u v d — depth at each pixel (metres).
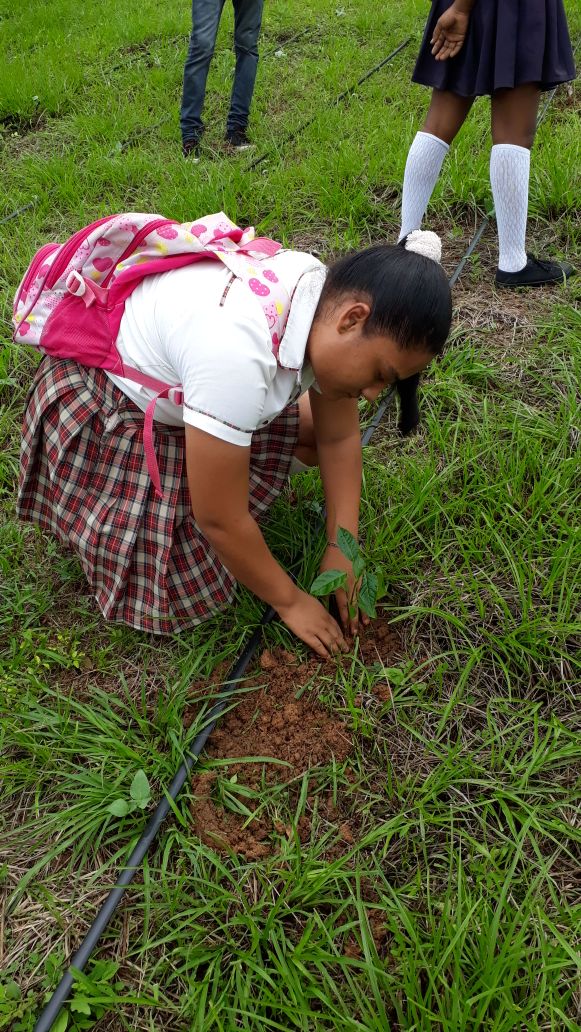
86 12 6.71
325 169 3.75
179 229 1.54
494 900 1.48
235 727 1.81
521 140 2.73
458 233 3.36
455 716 1.79
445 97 2.83
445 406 2.58
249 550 1.65
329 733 1.76
